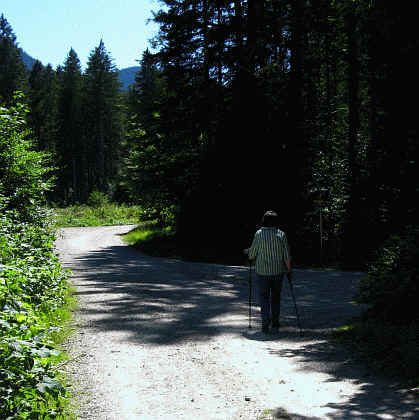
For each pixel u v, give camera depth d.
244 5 22.14
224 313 8.44
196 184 22.61
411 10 12.45
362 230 18.45
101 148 73.75
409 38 12.85
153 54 24.56
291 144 21.25
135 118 32.69
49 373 3.76
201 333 6.93
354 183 20.16
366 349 5.74
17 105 12.05
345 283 12.29
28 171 11.90
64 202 63.75
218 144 21.91
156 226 34.16
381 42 14.54
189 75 23.92
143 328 7.16
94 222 47.44
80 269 15.44
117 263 17.75
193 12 23.11
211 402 4.19
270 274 6.91
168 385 4.64
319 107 23.62
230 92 22.00
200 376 4.92
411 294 6.68
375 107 16.77
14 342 3.47
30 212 11.81
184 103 23.55
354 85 22.30
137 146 30.28
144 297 9.90
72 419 3.82
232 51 21.58
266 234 6.99
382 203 17.02
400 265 7.49
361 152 21.06
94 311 8.34
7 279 4.52
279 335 6.84
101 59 72.75
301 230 20.80
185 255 20.95
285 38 21.94
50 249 9.98
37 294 7.26
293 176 21.16
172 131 24.30
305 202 21.19
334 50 23.36
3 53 65.62
